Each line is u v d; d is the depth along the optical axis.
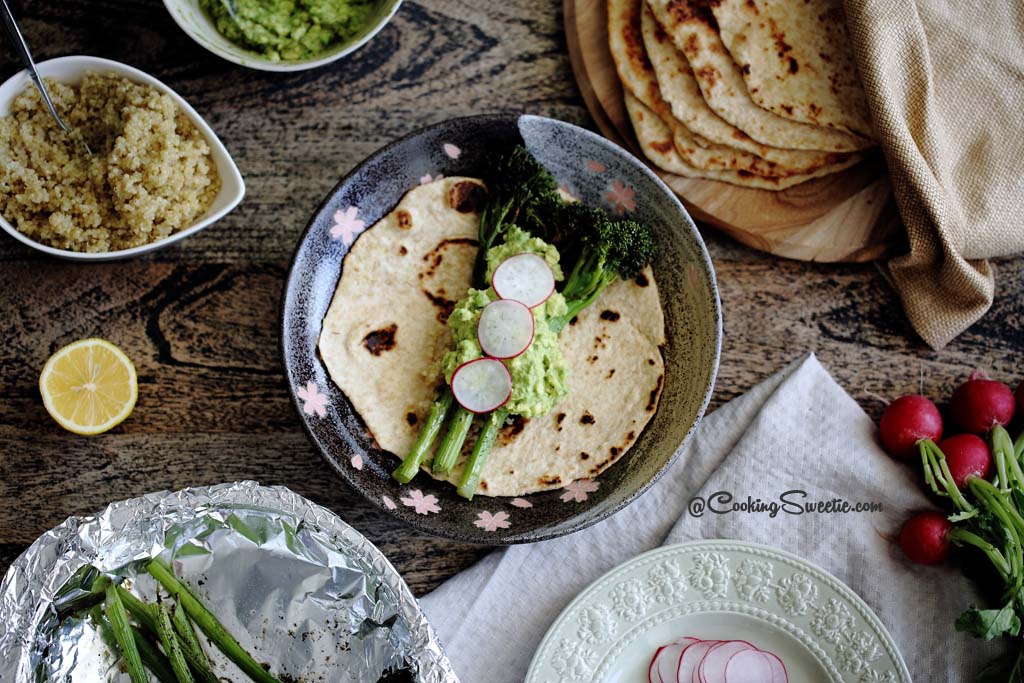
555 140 0.92
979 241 0.93
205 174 0.92
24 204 0.90
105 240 0.90
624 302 0.93
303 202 0.96
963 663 0.93
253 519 0.87
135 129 0.89
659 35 0.95
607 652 0.90
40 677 0.86
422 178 0.93
